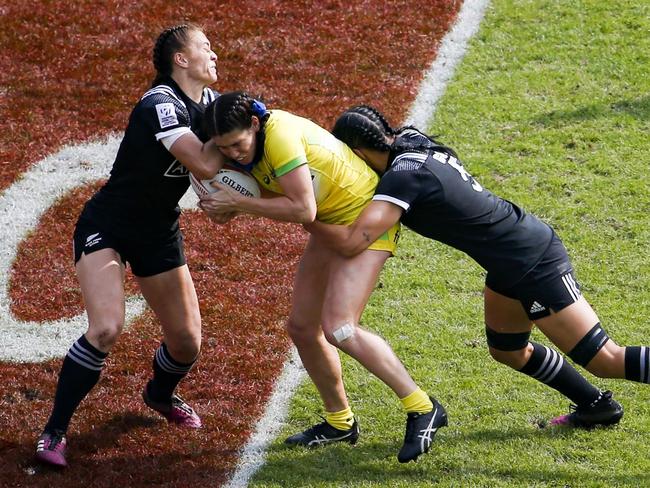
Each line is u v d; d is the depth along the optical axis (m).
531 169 32.62
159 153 20.58
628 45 38.72
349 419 22.72
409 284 28.41
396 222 20.20
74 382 21.19
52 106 37.38
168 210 21.64
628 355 20.67
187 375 25.55
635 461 21.44
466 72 38.00
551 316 20.52
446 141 34.31
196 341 22.69
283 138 19.64
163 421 23.95
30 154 35.12
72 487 21.66
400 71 38.31
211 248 30.59
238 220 31.80
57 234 31.73
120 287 21.14
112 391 25.08
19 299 29.03
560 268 20.59
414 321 26.95
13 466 22.23
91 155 35.19
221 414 24.16
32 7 42.06
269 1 42.31
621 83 36.69
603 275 28.08
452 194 20.25
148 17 41.69
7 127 36.34
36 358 26.61
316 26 40.81
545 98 36.19
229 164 20.22
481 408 23.61
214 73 21.27
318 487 21.27
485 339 26.14
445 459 21.86
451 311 27.30
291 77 38.28
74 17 41.59
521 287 20.45
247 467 22.25
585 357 20.69
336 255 20.86
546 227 21.11
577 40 39.19
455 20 40.88
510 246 20.45
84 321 28.14
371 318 27.14
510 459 21.73
